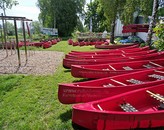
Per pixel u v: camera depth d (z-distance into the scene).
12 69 8.82
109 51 10.63
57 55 13.30
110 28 23.00
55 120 4.20
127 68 6.94
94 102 3.51
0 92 5.96
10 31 25.56
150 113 3.18
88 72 6.38
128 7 17.80
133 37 24.38
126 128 3.15
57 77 7.35
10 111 4.71
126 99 3.88
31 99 5.33
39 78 7.27
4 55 13.27
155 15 12.52
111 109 3.67
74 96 4.39
